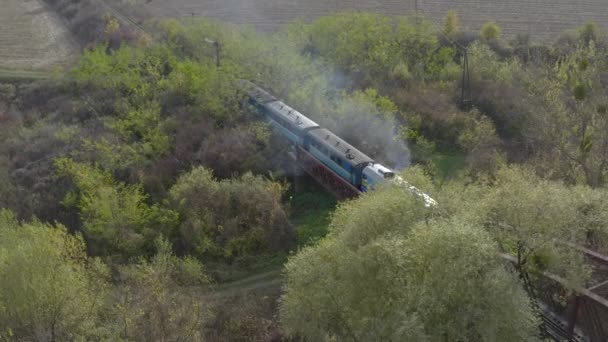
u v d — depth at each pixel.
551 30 84.06
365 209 27.95
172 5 106.31
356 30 71.12
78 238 34.56
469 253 24.00
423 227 25.42
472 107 59.56
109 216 39.00
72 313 28.28
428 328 23.31
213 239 40.12
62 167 45.75
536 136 47.75
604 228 30.95
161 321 27.80
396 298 24.52
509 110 58.06
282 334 31.02
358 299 25.47
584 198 32.16
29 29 95.00
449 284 23.36
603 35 75.75
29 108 63.94
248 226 41.00
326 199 45.94
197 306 29.77
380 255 25.16
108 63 63.50
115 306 30.09
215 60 66.19
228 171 47.97
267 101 54.81
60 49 84.81
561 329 28.62
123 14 95.50
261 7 103.56
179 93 58.16
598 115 43.84
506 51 75.69
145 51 67.50
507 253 30.11
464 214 27.84
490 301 23.36
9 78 69.12
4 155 52.25
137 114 53.56
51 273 28.42
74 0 104.06
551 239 27.84
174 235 40.78
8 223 36.09
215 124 54.12
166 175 47.53
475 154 48.56
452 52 71.50
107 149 47.91
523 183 30.72
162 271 31.69
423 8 97.38
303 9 101.25
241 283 37.12
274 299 34.91
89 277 32.78
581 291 26.30
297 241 40.97
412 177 34.25
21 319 27.50
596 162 42.62
